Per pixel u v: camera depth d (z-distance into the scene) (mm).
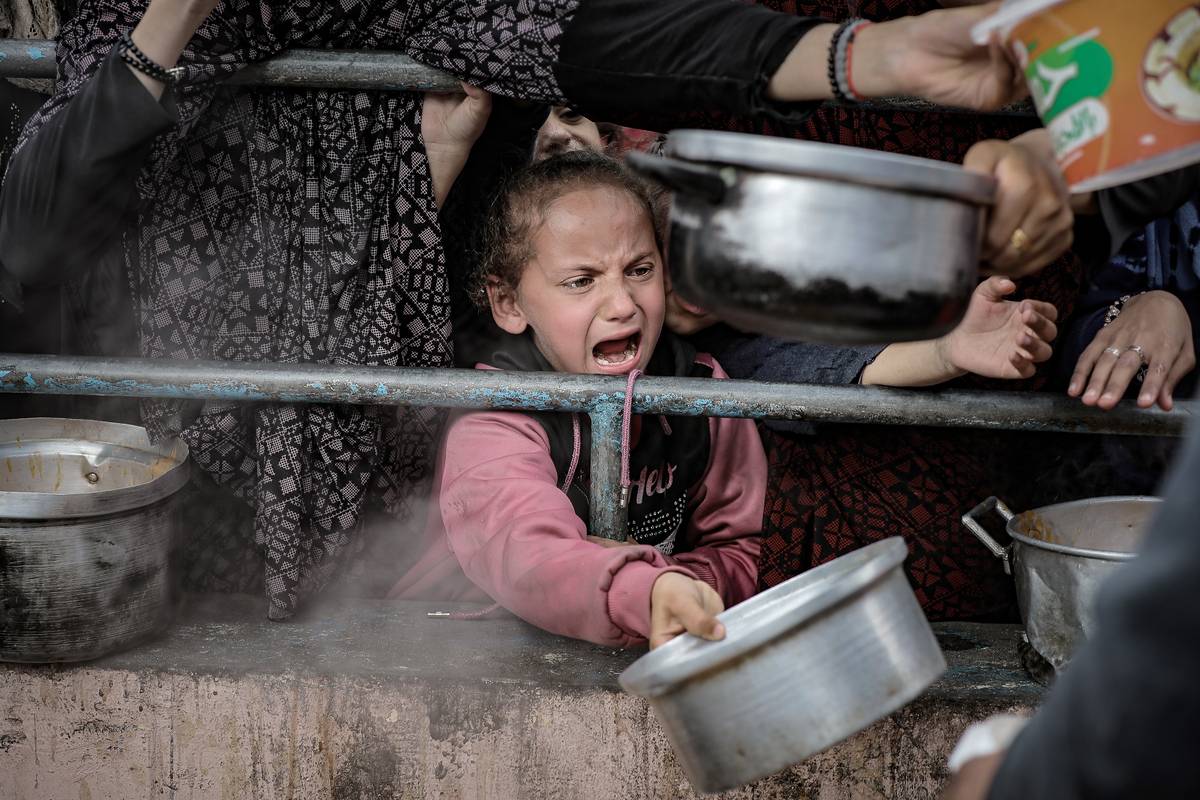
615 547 1573
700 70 1467
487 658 1671
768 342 1923
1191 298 1961
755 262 1015
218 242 1766
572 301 1754
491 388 1666
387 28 1662
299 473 1767
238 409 1831
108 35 1691
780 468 1948
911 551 1922
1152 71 949
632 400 1662
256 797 1660
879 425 1932
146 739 1661
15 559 1590
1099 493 1985
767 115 1440
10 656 1629
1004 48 1088
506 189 1802
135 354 1911
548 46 1562
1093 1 963
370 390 1680
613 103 1578
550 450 1812
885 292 1007
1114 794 632
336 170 1732
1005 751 745
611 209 1735
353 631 1766
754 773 1198
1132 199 1517
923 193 998
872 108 1663
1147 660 621
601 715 1586
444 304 1818
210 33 1632
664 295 1832
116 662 1655
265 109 1728
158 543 1691
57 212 1625
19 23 2104
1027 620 1583
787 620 1167
